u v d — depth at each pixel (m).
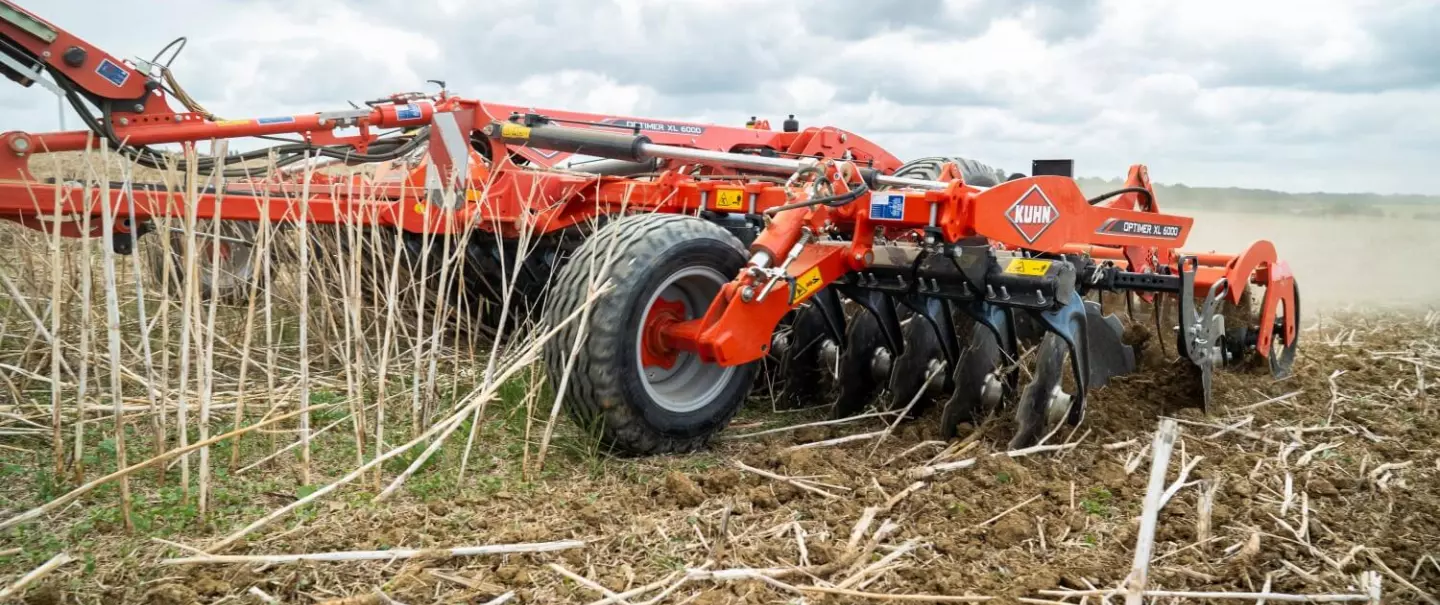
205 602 2.89
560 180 5.95
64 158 6.31
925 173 6.92
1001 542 3.46
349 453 4.19
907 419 4.90
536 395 4.52
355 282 4.02
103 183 3.49
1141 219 5.09
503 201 5.71
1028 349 5.66
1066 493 3.88
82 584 2.95
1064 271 4.18
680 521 3.54
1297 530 3.67
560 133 5.59
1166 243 5.32
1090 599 3.03
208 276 6.56
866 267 4.43
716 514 3.62
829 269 4.41
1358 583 3.22
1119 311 6.64
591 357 4.03
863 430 4.79
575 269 4.16
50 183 4.88
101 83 5.39
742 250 4.55
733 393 4.55
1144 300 6.03
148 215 4.85
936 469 4.07
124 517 3.29
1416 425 5.12
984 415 4.70
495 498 3.71
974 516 3.67
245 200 4.90
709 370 4.53
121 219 4.86
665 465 4.20
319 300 5.75
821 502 3.77
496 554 3.19
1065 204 4.48
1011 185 4.12
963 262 4.28
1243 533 3.61
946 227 3.99
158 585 2.96
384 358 3.85
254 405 4.68
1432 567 3.39
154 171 5.73
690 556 3.27
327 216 5.06
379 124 6.04
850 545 3.36
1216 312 5.46
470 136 6.29
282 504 3.61
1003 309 4.73
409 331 6.05
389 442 4.33
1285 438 4.85
